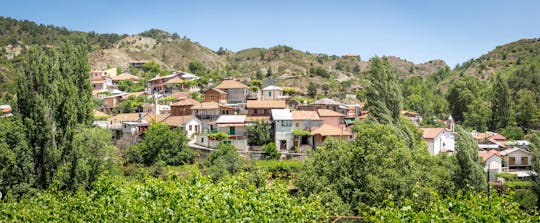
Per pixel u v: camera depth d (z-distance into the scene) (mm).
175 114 79188
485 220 15367
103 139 43281
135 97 100188
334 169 36969
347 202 33688
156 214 16016
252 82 113062
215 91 87812
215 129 71438
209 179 19391
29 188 34625
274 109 73000
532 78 125688
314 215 17438
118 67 158875
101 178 20484
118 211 17078
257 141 65438
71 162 37281
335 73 174000
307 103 91500
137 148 57594
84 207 18844
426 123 96938
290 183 49625
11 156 34719
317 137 65000
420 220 15398
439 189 37969
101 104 98375
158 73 149375
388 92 62844
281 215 16422
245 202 16469
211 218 15336
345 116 78688
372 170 35469
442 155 51438
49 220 18656
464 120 99875
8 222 18750
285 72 147000
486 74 176750
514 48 196000
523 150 65062
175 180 19141
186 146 59875
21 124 36500
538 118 96875
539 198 43875
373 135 38219
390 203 16531
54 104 37562
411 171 35969
